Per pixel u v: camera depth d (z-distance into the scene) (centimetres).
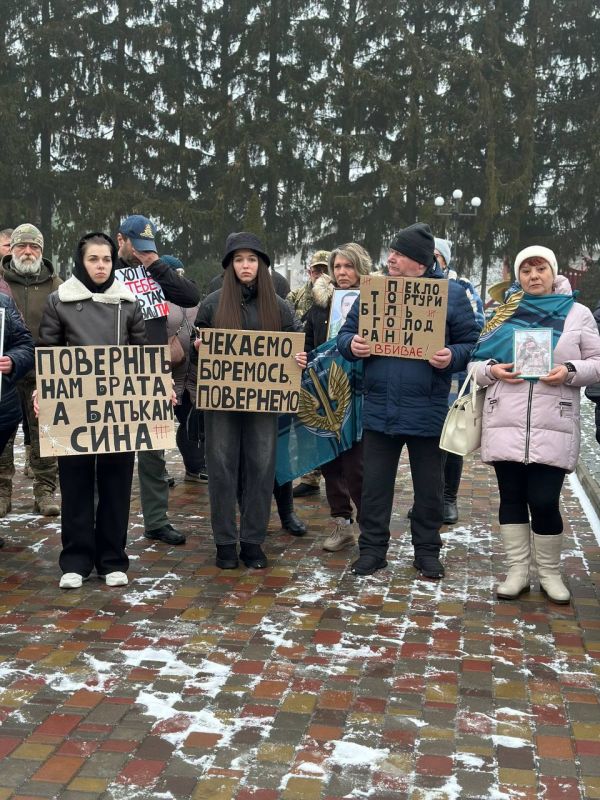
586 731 316
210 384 499
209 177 4400
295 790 275
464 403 465
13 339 496
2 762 291
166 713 325
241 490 562
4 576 489
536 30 4338
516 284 469
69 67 4212
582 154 4331
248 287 514
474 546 561
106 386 464
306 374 546
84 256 469
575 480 799
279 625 417
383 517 506
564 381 436
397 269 492
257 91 4356
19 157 4041
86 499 475
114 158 4206
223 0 4481
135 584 477
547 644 398
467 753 299
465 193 4178
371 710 329
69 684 349
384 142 4334
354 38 4284
